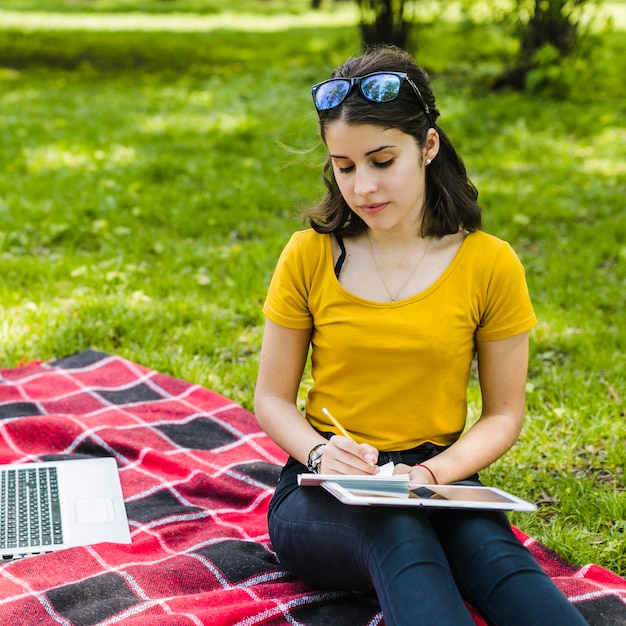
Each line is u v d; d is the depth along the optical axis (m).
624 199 6.78
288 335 2.54
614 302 5.00
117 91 11.44
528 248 5.94
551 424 3.79
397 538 2.08
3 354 4.34
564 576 2.64
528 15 10.51
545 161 7.87
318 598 2.44
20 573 2.52
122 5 26.70
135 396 3.89
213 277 5.31
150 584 2.49
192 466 3.30
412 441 2.44
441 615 1.91
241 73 12.71
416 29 10.91
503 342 2.46
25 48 15.14
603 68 10.67
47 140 8.55
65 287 5.18
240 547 2.74
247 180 7.24
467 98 9.85
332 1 26.38
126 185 7.16
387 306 2.39
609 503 3.16
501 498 2.12
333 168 2.37
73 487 3.07
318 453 2.32
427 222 2.43
